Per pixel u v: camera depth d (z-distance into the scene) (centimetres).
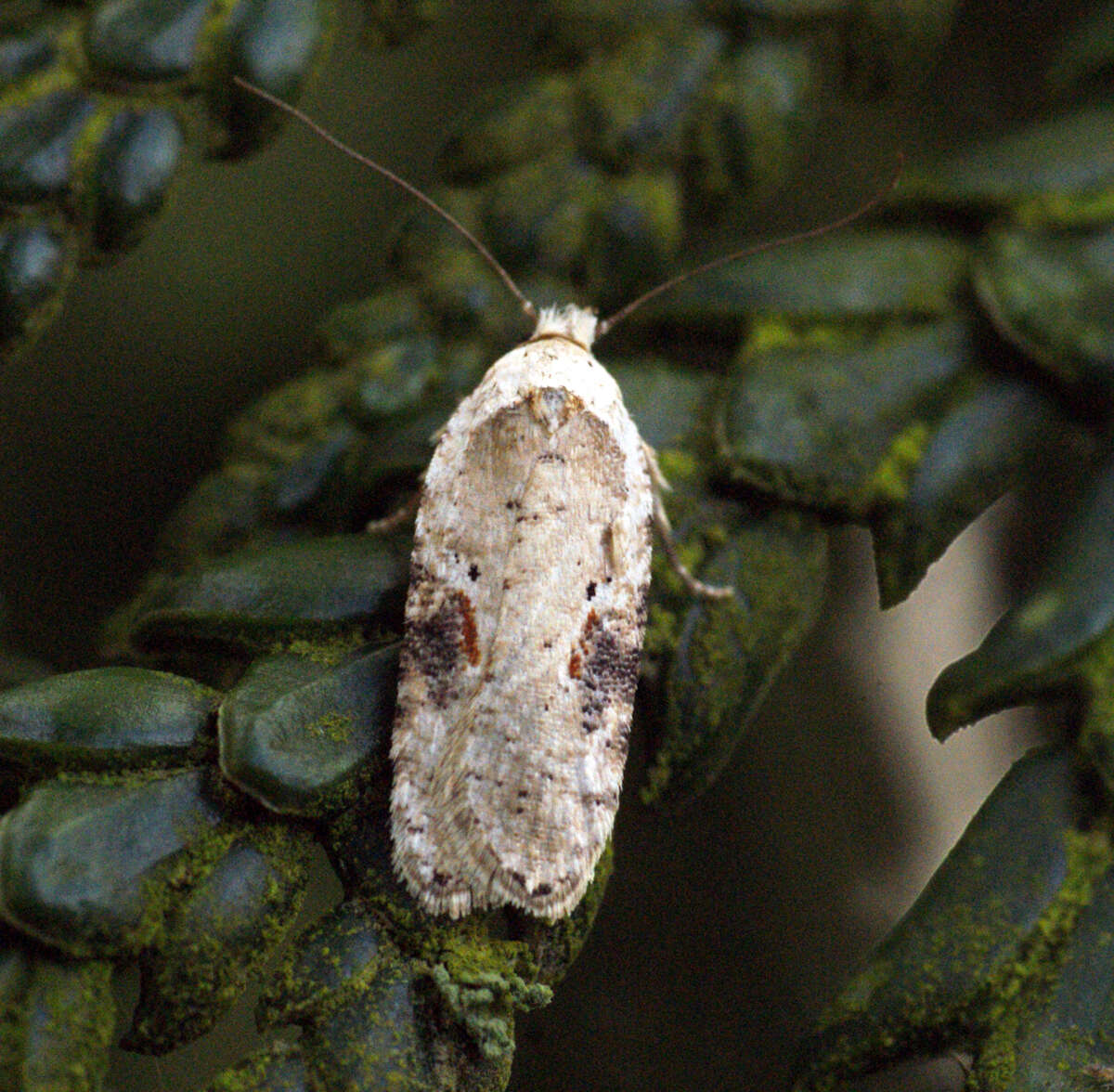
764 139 8
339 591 8
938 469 8
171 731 8
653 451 8
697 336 8
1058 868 8
